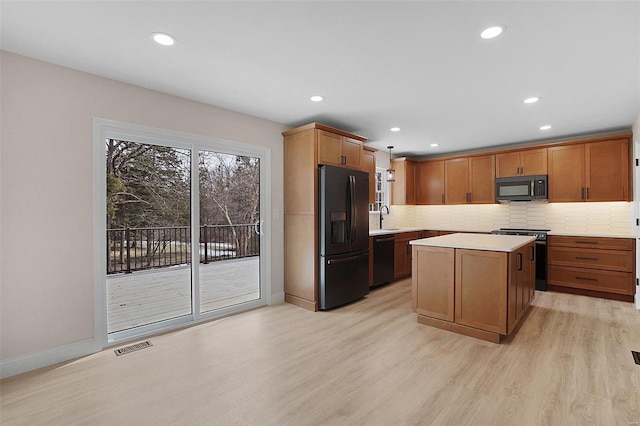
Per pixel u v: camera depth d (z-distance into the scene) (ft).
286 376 7.40
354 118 12.85
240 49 7.41
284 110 11.85
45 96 7.96
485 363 7.94
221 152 11.69
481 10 5.93
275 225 13.28
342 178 12.86
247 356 8.44
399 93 10.16
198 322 11.06
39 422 5.84
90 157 8.64
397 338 9.55
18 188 7.60
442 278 10.20
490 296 9.22
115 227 9.71
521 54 7.59
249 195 12.80
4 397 6.61
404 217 21.24
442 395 6.59
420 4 5.76
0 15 6.05
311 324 10.81
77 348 8.45
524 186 16.30
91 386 7.02
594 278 13.93
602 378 7.17
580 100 10.72
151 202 10.36
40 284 7.91
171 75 8.82
